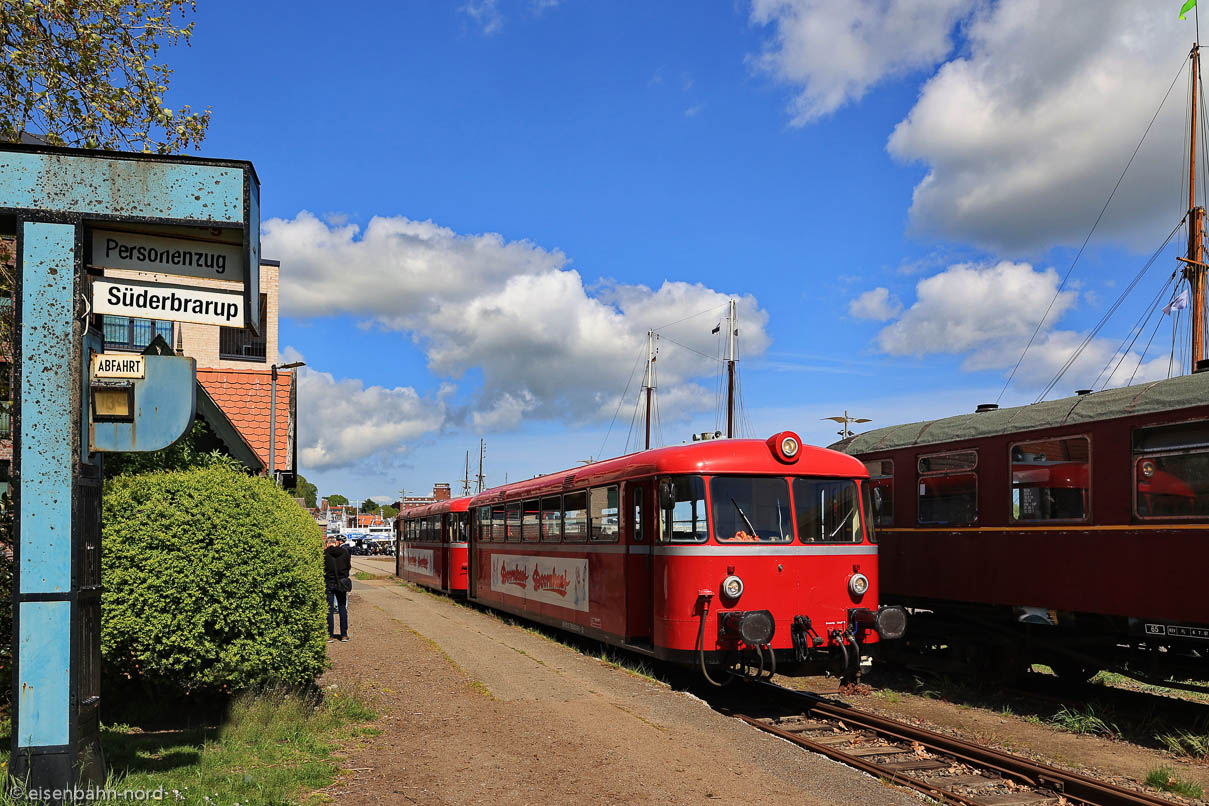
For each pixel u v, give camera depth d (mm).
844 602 11188
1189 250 22875
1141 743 9602
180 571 8062
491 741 8180
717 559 10734
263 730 8109
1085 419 10961
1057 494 11383
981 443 12695
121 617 7859
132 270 6012
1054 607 11266
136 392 5770
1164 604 9750
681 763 7441
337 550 15844
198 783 6371
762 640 10148
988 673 13180
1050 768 7820
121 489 8352
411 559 33406
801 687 13227
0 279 8125
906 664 14516
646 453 12500
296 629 8695
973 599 12664
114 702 8555
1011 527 12047
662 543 11234
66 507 5512
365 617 19938
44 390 5543
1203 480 9484
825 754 8617
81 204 5738
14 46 9227
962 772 8172
